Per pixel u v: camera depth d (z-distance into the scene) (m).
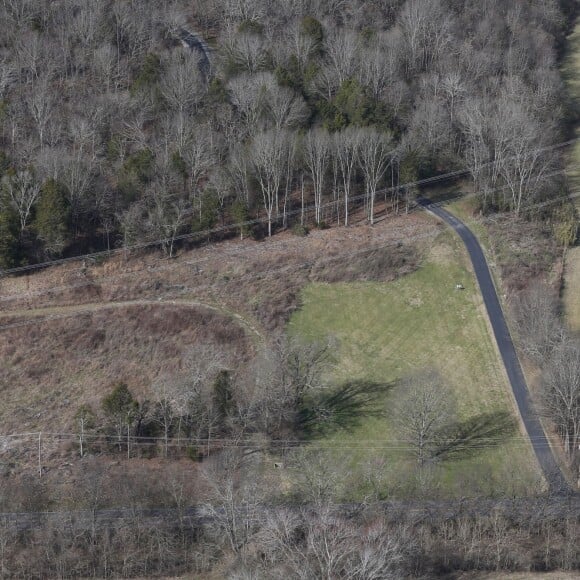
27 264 140.88
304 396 122.56
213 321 132.88
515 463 112.19
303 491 107.31
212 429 115.50
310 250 144.88
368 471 109.94
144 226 144.25
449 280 140.00
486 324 132.25
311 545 89.88
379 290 138.88
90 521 103.00
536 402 118.31
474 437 116.12
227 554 99.38
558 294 135.25
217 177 148.38
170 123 158.50
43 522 104.06
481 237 147.50
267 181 148.62
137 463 113.94
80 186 145.62
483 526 101.94
